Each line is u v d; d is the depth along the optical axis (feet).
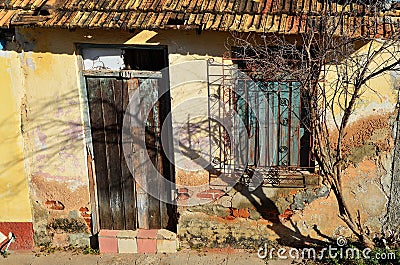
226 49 18.56
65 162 20.57
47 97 19.89
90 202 21.01
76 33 19.03
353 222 19.48
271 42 18.04
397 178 19.36
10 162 20.62
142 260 20.71
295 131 19.48
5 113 20.10
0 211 21.25
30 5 18.78
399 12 17.58
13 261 20.93
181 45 18.76
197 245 21.13
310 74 17.03
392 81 18.20
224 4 18.12
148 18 17.69
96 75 19.86
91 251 21.36
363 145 19.12
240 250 20.93
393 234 19.88
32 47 19.36
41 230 21.47
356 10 17.66
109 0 18.51
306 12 17.60
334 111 18.74
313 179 19.63
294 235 20.51
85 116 20.25
